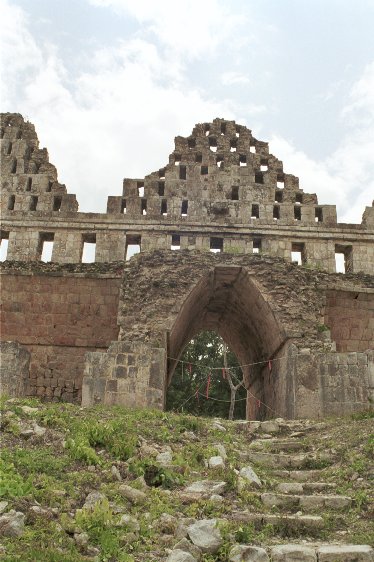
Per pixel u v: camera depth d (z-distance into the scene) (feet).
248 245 94.84
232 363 130.62
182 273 62.90
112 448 30.86
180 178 101.96
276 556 21.72
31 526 22.11
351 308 70.28
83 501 25.08
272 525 24.71
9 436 30.55
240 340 88.38
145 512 24.86
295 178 103.50
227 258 64.59
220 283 70.23
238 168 101.40
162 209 100.12
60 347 72.90
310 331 60.59
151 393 54.85
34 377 71.77
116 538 21.97
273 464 34.14
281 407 62.95
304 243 97.04
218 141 107.24
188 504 26.23
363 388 54.70
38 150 106.11
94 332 72.33
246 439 40.57
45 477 26.07
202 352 133.69
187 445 34.45
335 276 70.23
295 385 55.98
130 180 101.14
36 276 71.41
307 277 64.54
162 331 59.06
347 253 100.22
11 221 97.25
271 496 27.86
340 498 27.55
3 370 58.90
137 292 61.87
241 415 126.82
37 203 100.42
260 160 106.22
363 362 55.47
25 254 95.30
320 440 38.29
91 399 54.44
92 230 95.96
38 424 33.01
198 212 97.66
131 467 28.94
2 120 108.47
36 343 72.84
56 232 96.48
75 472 27.58
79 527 22.38
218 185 99.96
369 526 25.05
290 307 61.72
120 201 98.43
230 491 28.27
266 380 73.36
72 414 37.50
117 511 24.48
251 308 70.54
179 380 130.93
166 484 28.30
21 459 27.37
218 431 39.73
